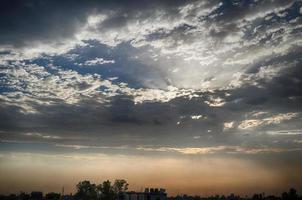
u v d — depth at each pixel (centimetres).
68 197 18212
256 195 17862
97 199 17875
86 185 18275
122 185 17912
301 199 16288
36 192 17750
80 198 18088
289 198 16525
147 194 14700
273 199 17162
